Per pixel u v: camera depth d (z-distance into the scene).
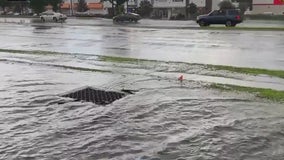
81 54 17.75
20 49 20.08
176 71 13.02
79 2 101.31
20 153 5.70
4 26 43.78
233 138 6.34
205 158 5.53
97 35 29.31
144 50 19.53
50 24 48.28
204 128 6.84
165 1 92.69
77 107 8.26
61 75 12.17
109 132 6.59
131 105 8.40
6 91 9.73
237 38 25.92
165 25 45.16
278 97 9.20
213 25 44.59
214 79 11.56
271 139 6.31
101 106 8.36
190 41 24.06
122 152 5.73
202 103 8.62
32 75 12.13
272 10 90.69
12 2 99.94
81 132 6.61
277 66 14.03
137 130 6.71
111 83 10.88
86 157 5.56
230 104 8.54
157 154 5.66
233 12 42.09
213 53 18.11
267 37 26.48
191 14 88.69
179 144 6.06
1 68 13.56
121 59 15.95
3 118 7.41
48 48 20.64
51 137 6.36
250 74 12.34
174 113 7.79
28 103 8.56
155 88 10.23
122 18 55.84
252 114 7.74
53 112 7.86
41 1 82.19
